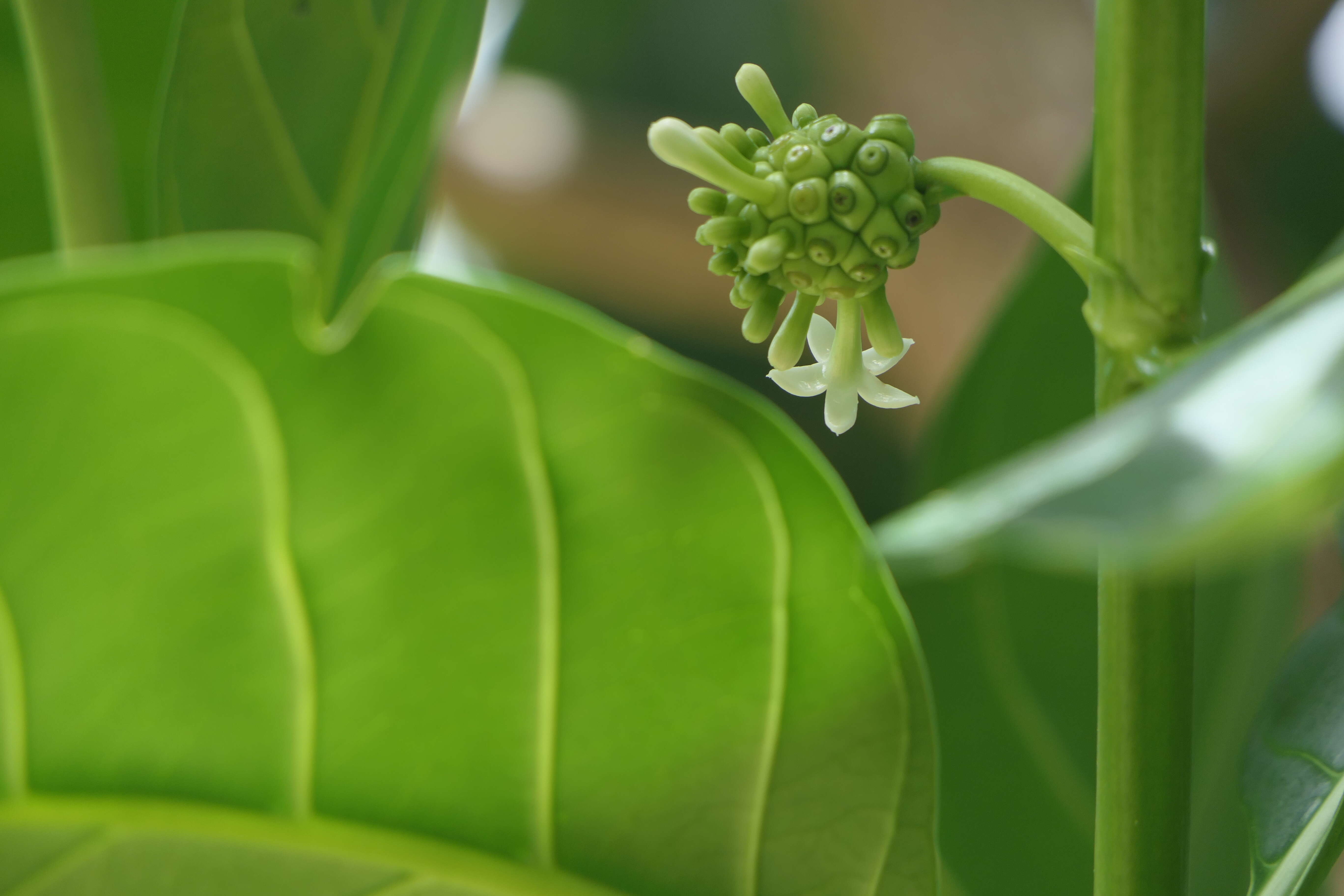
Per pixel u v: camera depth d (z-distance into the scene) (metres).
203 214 0.53
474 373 0.46
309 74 0.53
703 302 1.32
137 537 0.46
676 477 0.47
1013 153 1.21
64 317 0.45
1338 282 0.43
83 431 0.46
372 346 0.46
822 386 0.49
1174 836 0.47
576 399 0.46
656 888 0.49
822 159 0.49
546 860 0.48
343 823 0.48
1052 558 0.36
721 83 1.33
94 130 0.53
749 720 0.48
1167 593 0.47
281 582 0.47
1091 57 1.17
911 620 0.56
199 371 0.46
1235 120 1.15
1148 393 0.43
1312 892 0.48
